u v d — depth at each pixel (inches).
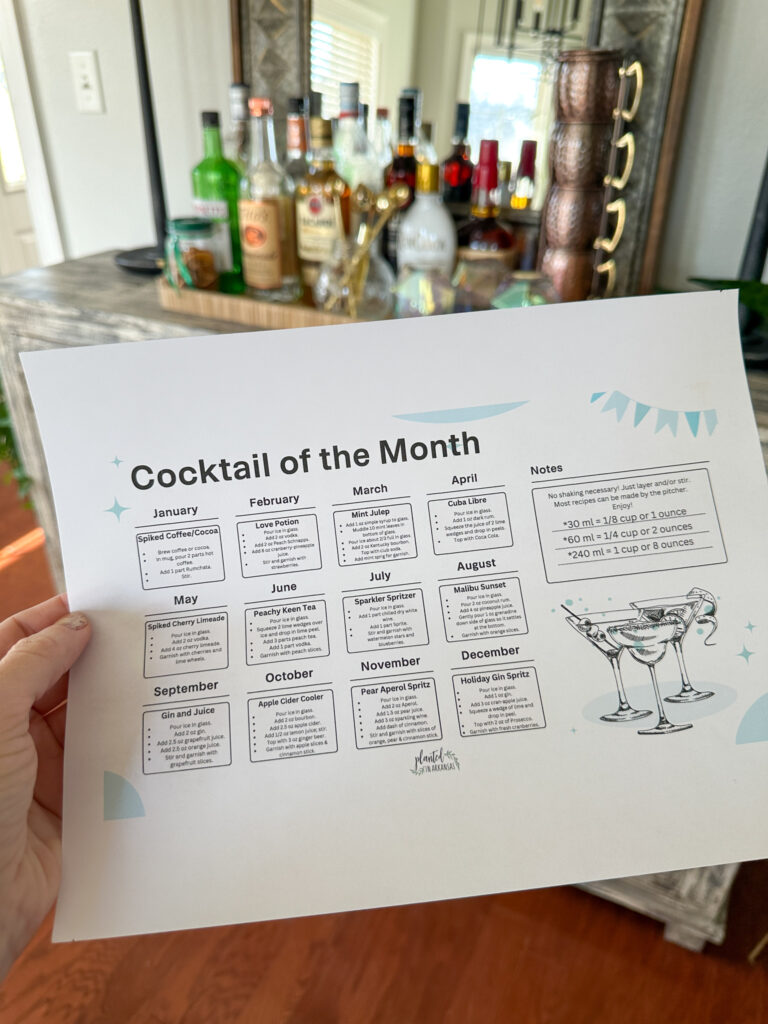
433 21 37.0
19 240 100.5
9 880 17.7
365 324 15.9
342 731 15.1
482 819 14.6
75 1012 36.5
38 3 49.1
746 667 15.2
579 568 15.7
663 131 33.1
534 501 15.9
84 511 15.7
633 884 38.8
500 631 15.5
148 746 14.9
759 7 31.4
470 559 15.8
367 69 39.8
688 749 14.9
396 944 39.6
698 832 14.5
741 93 33.1
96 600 15.6
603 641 15.4
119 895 14.1
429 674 15.4
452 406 16.0
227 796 14.7
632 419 16.0
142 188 53.2
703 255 37.0
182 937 39.8
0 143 94.6
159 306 38.4
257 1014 36.5
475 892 14.2
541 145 36.4
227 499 15.8
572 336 16.0
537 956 39.1
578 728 15.1
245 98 39.8
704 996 37.2
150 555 15.7
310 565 15.8
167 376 15.7
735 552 15.7
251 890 14.2
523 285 30.2
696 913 37.5
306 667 15.4
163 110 49.2
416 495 15.9
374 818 14.6
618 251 36.1
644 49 32.0
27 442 44.0
